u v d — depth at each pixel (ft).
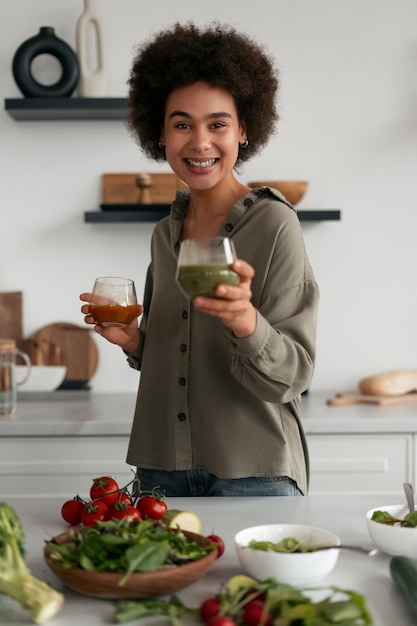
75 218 11.14
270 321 5.52
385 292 11.10
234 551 4.43
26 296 11.18
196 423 5.81
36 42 10.46
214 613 3.40
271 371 5.10
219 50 5.82
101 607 3.70
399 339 11.14
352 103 11.05
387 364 11.14
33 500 5.51
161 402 6.03
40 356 11.14
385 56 11.02
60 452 8.98
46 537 4.69
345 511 5.17
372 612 3.62
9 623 3.54
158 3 10.95
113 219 10.58
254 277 5.73
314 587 3.89
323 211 10.53
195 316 5.86
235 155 5.98
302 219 10.55
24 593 3.50
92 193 11.11
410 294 11.12
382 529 4.26
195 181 5.90
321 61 11.02
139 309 5.89
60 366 11.10
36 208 11.13
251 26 10.99
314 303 5.61
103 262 11.15
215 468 5.69
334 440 9.08
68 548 3.94
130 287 5.85
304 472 5.98
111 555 3.82
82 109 10.36
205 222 6.18
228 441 5.68
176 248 6.25
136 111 6.47
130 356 6.32
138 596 3.69
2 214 11.13
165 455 5.98
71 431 8.89
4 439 8.98
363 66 11.03
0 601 3.79
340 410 9.61
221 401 5.72
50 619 3.56
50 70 10.95
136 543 3.82
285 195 10.43
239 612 3.51
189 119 5.83
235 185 6.17
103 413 9.41
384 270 11.10
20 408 9.80
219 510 5.19
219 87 5.85
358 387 10.89
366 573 4.09
